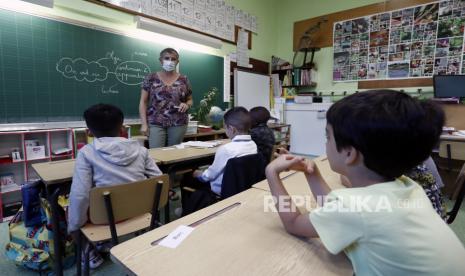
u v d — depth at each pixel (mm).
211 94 4145
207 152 2180
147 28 3234
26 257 1626
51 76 2689
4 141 2529
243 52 4914
